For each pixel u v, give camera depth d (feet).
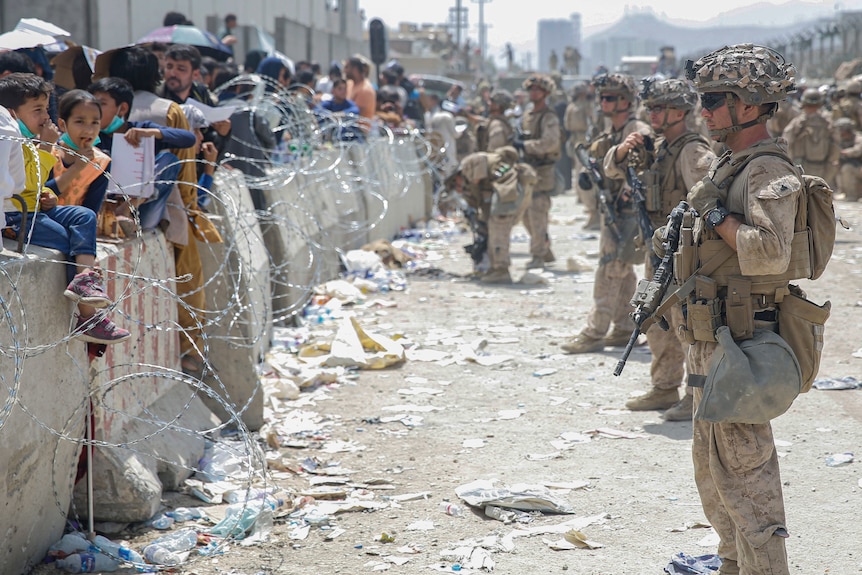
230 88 28.27
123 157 15.39
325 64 87.92
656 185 18.04
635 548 13.04
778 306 10.64
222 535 13.57
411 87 59.00
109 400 13.94
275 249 26.66
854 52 90.43
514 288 33.12
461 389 21.25
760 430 10.65
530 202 34.73
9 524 11.51
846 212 53.11
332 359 22.88
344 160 36.63
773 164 10.28
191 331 17.87
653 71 134.92
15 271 11.13
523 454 17.03
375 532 13.75
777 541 10.64
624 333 24.35
